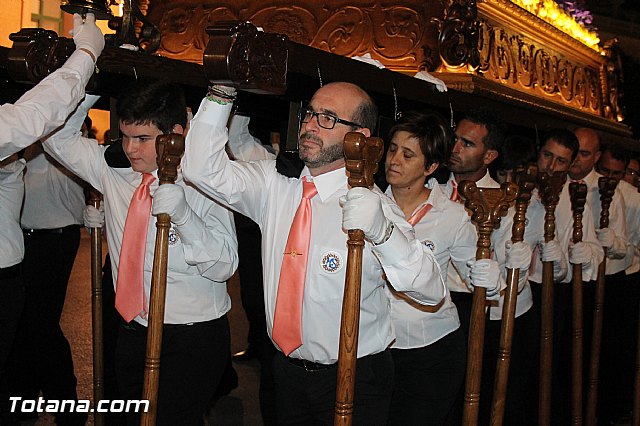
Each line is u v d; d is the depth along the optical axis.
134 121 3.00
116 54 3.26
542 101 6.35
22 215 4.54
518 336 4.14
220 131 2.68
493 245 4.06
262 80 2.72
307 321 2.67
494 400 3.52
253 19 5.52
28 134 2.78
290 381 2.77
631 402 5.65
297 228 2.66
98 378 3.63
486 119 3.97
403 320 3.28
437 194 3.38
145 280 3.12
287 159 2.85
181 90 3.13
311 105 2.69
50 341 4.48
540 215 4.21
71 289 8.46
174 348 3.08
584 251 4.12
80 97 2.95
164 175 2.81
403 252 2.46
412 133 3.26
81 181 4.45
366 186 2.41
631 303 5.67
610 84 8.21
